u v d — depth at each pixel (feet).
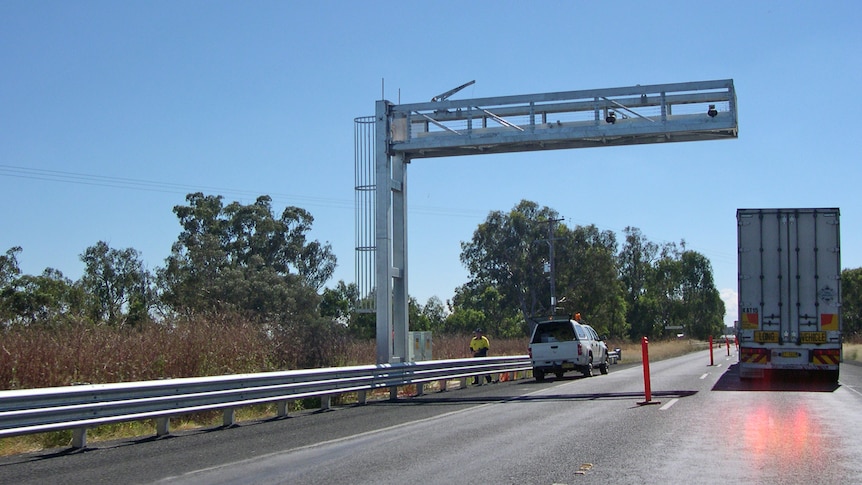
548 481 28.40
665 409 51.85
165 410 43.24
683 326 357.20
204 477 30.32
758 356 71.00
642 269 339.77
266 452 36.50
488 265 245.65
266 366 73.26
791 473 29.48
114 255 201.57
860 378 84.07
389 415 52.90
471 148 78.89
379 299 75.66
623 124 74.49
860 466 30.86
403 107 78.13
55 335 59.77
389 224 77.30
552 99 75.87
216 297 183.01
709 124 72.54
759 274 71.31
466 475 29.86
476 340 97.81
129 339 63.05
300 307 191.62
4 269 159.12
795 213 71.26
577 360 91.15
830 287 70.13
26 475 31.81
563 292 240.73
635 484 27.63
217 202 219.61
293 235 224.74
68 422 37.55
